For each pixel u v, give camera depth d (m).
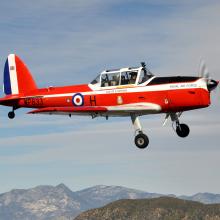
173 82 52.38
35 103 60.38
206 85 52.03
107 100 54.09
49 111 52.91
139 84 53.00
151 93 52.50
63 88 58.12
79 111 53.06
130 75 53.47
